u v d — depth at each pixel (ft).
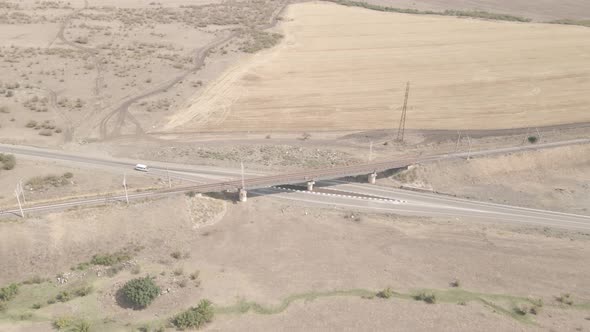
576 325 244.83
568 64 583.58
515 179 384.68
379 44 646.74
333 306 254.88
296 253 295.69
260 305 254.47
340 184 365.61
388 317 247.70
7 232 282.56
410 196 355.36
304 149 406.21
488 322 245.65
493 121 458.09
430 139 426.10
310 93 507.71
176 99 485.97
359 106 483.51
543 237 315.78
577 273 283.18
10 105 456.45
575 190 372.58
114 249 288.92
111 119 444.96
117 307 247.70
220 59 585.22
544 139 424.87
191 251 294.25
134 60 570.05
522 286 272.72
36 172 351.25
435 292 266.36
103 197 320.09
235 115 461.78
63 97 479.82
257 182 338.75
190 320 235.81
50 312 242.78
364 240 309.22
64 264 276.62
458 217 334.85
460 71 564.30
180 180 352.28
